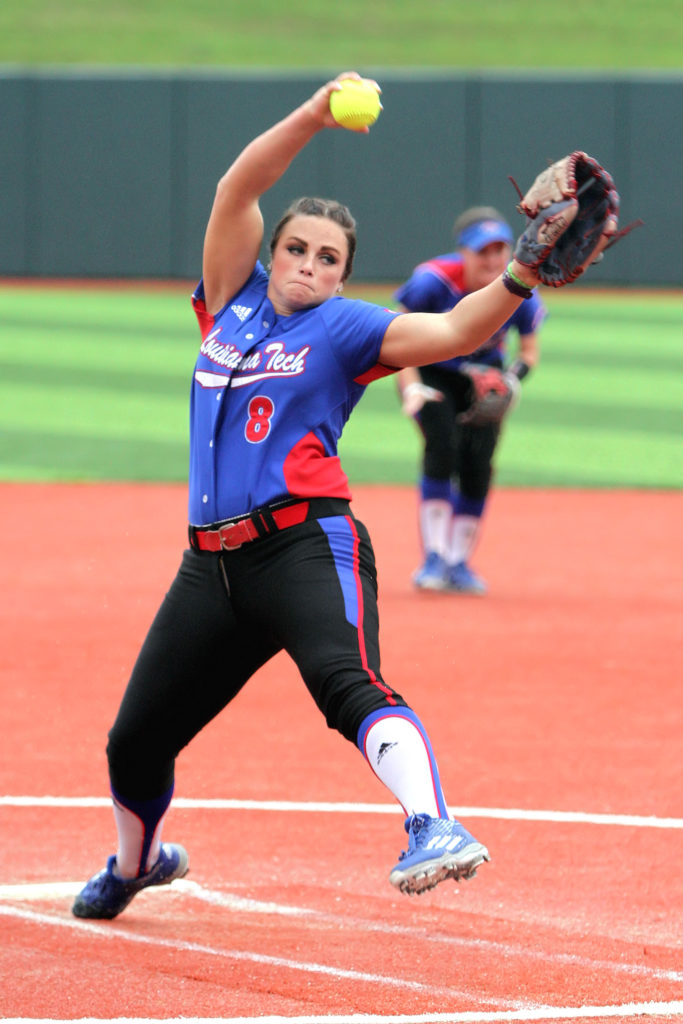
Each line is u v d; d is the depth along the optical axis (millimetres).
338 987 13352
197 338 84312
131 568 35438
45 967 13867
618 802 19531
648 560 37688
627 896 16156
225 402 13672
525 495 47312
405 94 108000
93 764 21094
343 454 54531
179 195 109375
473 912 15688
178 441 55500
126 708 14305
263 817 18938
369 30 154375
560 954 14359
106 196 109750
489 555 38281
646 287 110375
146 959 14148
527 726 23188
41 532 39812
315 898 16156
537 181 12406
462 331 12961
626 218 108875
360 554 13398
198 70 108875
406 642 28719
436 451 33125
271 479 13352
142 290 106875
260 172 13953
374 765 12328
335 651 12781
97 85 108688
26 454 52562
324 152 108250
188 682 14000
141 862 15180
